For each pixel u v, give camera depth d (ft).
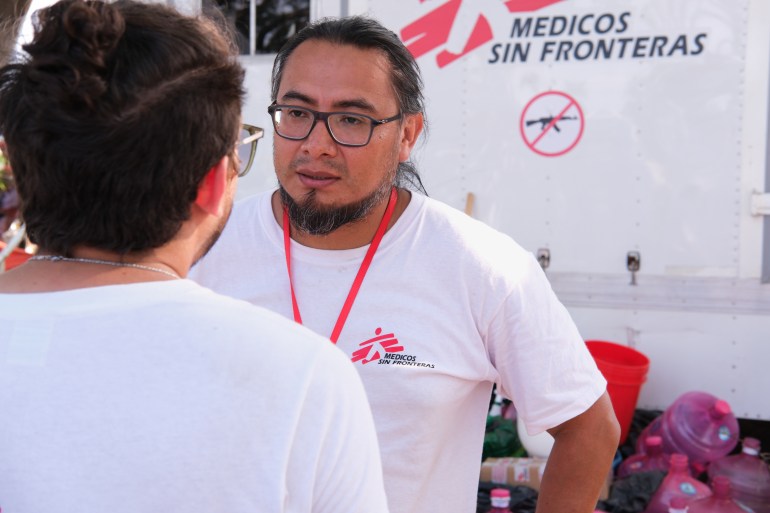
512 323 5.17
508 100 12.07
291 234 5.47
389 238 5.31
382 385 5.09
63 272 3.11
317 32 5.13
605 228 11.82
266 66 12.90
